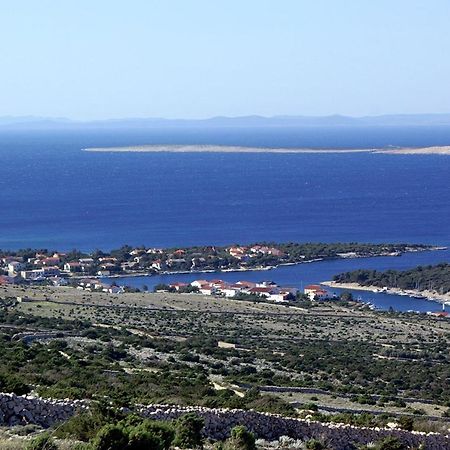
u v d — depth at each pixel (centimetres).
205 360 11619
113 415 4622
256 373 10894
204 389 7281
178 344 13262
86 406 4894
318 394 8919
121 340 12875
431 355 15938
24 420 4797
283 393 8700
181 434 4600
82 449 3866
